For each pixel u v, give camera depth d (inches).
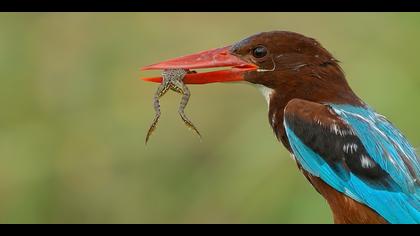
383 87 524.7
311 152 379.9
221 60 398.6
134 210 551.2
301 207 495.5
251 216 509.4
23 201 546.0
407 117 510.0
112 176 558.3
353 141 375.9
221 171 539.5
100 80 583.2
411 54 542.6
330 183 376.8
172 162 558.6
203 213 535.8
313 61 391.5
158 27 598.5
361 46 555.2
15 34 582.6
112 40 592.1
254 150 526.3
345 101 388.2
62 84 579.8
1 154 553.3
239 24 595.5
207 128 556.4
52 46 586.9
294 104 385.7
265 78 394.6
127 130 566.6
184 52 592.4
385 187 370.0
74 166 557.9
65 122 568.4
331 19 573.6
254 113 549.3
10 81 573.9
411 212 367.6
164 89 400.5
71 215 550.9
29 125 564.4
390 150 374.0
